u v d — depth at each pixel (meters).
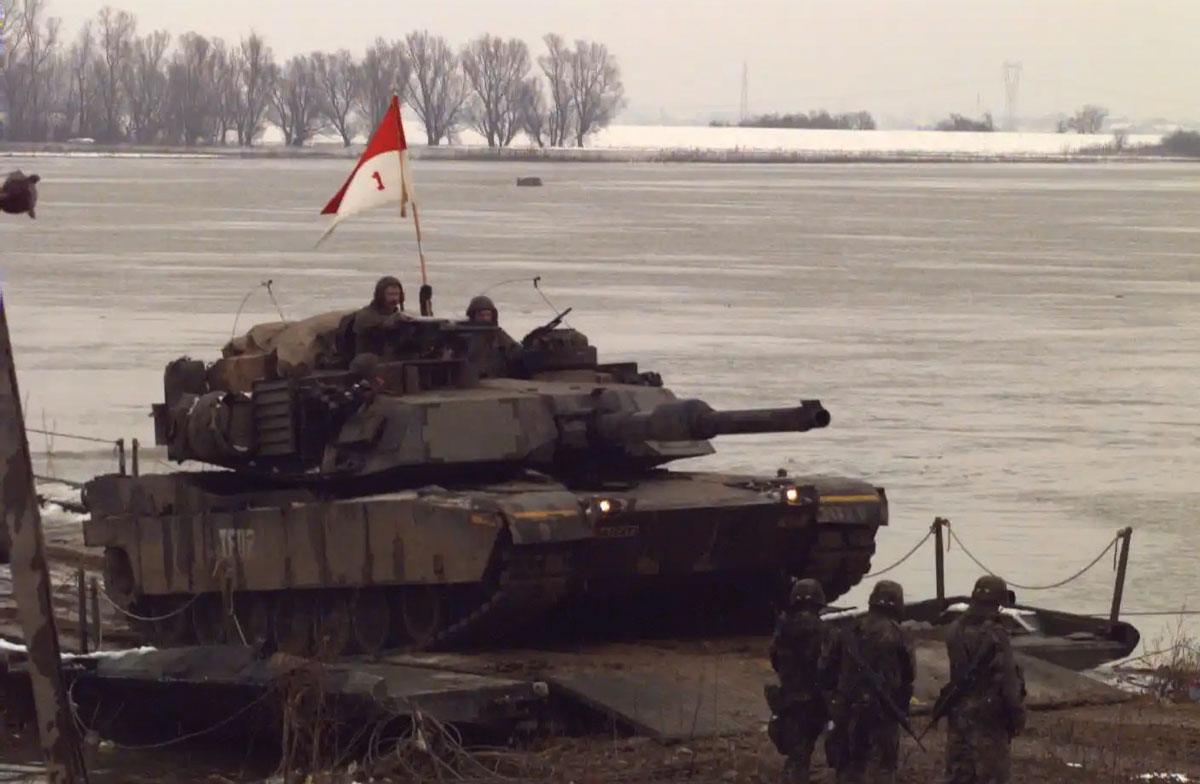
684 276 116.62
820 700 24.83
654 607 35.25
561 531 30.36
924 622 35.56
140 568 37.03
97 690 31.22
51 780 24.28
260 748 30.53
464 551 30.61
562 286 108.44
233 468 36.22
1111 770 26.27
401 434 33.19
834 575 34.00
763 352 79.75
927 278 118.44
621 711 28.31
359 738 28.03
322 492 34.31
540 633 33.72
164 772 29.25
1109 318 96.56
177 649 30.92
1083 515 49.38
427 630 32.50
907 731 25.23
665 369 73.88
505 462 33.59
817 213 195.88
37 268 118.44
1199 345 85.69
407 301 96.88
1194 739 28.20
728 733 27.75
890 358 79.12
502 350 37.03
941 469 55.72
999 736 23.94
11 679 32.06
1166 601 40.78
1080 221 186.88
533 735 28.44
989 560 44.59
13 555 24.08
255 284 106.56
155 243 141.12
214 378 36.69
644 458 34.88
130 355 77.12
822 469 55.62
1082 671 33.62
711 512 31.88
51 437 59.81
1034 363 78.62
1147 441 60.50
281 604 35.16
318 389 33.97
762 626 35.16
